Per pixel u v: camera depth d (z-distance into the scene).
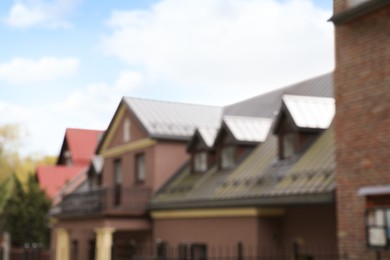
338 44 10.73
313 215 14.33
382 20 9.78
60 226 24.48
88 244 24.47
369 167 9.77
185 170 21.30
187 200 18.20
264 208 15.27
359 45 10.23
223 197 16.34
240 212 15.83
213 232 17.11
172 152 21.86
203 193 17.83
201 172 20.02
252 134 18.39
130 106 22.89
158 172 21.45
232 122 18.55
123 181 23.78
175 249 19.03
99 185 26.28
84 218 22.06
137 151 22.91
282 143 16.11
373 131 9.77
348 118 10.35
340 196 10.40
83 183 30.06
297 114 15.66
